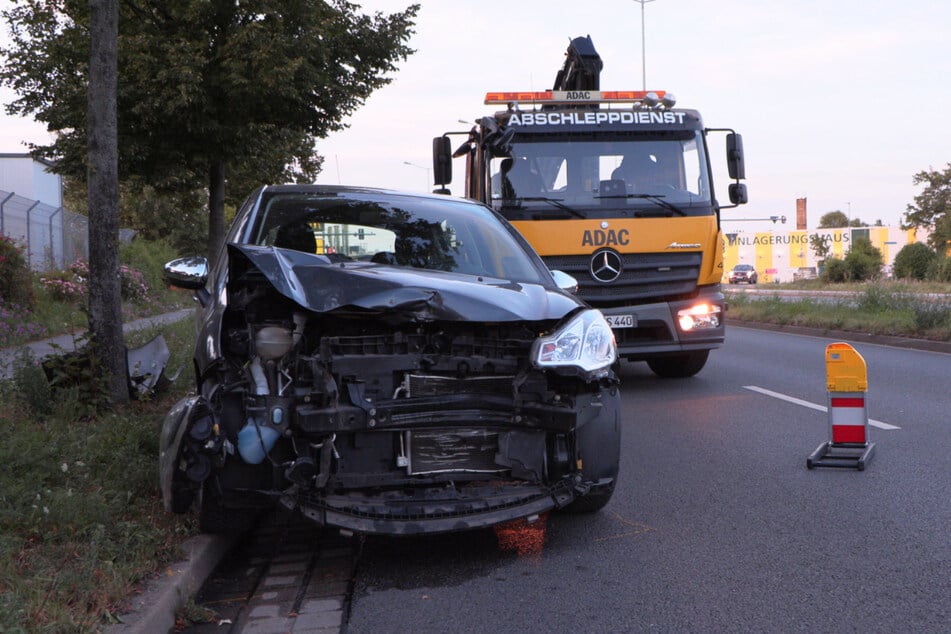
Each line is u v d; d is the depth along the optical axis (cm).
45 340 1523
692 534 496
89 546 420
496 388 449
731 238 10531
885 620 366
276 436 421
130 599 376
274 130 1753
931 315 1659
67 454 572
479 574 442
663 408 940
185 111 1498
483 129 1046
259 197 604
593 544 484
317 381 422
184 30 1508
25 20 1548
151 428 640
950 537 473
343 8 1683
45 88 1556
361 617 391
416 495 441
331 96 1630
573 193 1030
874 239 10225
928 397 962
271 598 418
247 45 1478
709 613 381
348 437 436
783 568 434
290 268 451
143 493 531
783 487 594
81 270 2577
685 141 1056
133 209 5000
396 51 1703
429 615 391
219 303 490
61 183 4112
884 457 672
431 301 439
